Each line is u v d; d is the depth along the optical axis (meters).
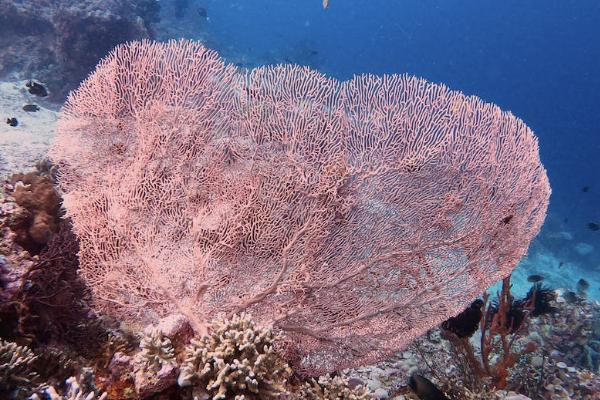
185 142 1.30
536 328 2.78
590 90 31.41
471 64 35.47
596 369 2.71
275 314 1.27
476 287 1.40
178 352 1.03
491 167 1.34
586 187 6.04
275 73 1.30
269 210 1.23
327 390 1.21
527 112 31.61
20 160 2.23
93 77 1.41
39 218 1.30
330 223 1.25
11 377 0.88
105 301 1.29
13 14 4.98
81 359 1.10
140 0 6.21
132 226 1.27
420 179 1.30
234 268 1.24
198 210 1.26
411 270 1.33
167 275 1.25
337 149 1.26
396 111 1.30
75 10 4.63
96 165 1.38
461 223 1.33
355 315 1.32
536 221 1.45
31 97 4.15
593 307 3.22
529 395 1.99
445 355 2.15
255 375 0.98
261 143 1.27
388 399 1.65
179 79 1.34
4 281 1.07
